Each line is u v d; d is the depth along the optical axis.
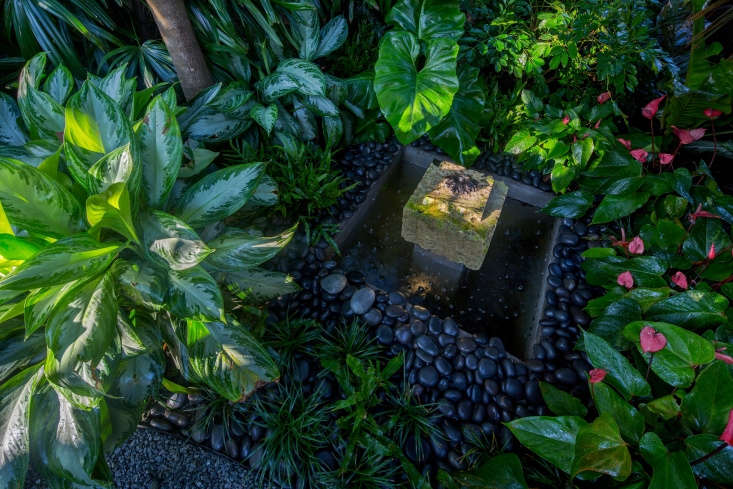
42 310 1.07
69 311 1.09
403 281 2.39
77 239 1.09
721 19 2.21
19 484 1.10
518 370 1.87
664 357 1.45
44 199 1.14
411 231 2.34
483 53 2.72
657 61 2.41
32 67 1.51
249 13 2.52
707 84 2.25
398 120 2.38
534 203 2.84
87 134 1.25
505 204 2.86
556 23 2.65
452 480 1.46
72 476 1.14
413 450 1.62
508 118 2.90
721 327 1.64
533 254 2.54
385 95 2.40
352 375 1.81
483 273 2.44
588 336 1.54
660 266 1.92
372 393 1.74
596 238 2.40
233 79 2.60
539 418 1.41
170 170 1.34
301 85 2.38
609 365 1.50
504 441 1.65
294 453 1.61
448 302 2.29
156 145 1.34
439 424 1.71
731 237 2.09
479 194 2.26
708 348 1.40
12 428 1.14
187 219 1.43
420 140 3.12
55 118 1.43
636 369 1.51
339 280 2.19
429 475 1.57
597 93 2.89
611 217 2.25
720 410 1.31
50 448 1.17
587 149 2.41
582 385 1.80
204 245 1.14
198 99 2.22
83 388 1.07
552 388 1.61
